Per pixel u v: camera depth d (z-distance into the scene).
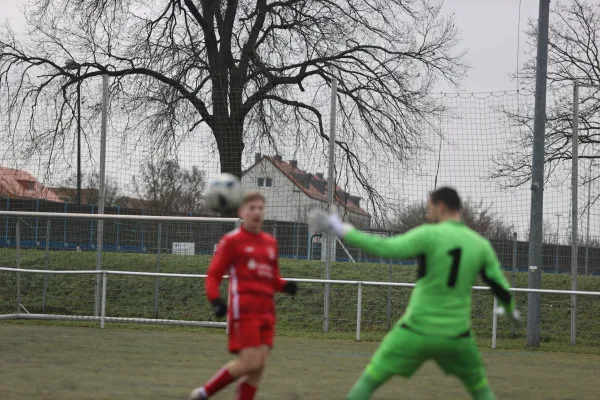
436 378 15.77
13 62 42.56
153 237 28.80
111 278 29.45
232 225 28.33
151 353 18.53
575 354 22.66
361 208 38.06
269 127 39.16
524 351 22.91
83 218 26.86
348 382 14.84
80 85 40.53
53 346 19.34
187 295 29.59
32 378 13.93
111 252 29.31
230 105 34.38
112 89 39.78
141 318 26.59
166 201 47.03
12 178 36.03
